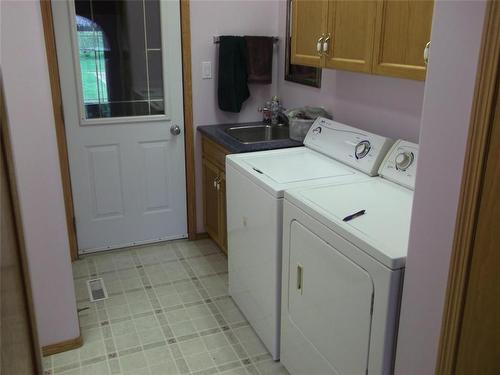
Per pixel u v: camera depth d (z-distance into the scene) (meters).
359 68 2.14
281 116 3.45
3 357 0.81
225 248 3.17
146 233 3.51
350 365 1.68
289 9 3.22
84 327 2.56
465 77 1.04
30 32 1.95
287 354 2.18
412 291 1.31
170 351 2.38
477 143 1.00
